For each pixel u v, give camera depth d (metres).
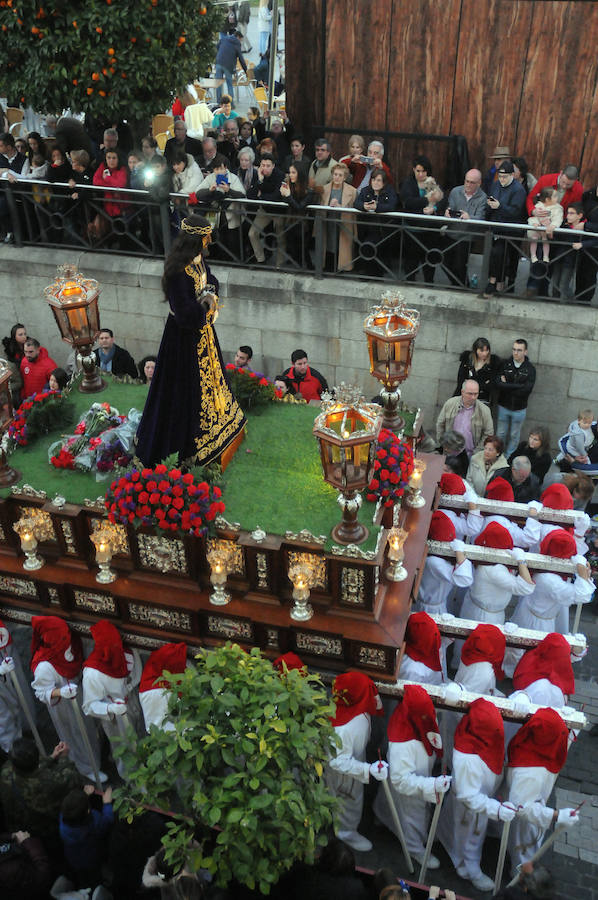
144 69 9.56
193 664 6.72
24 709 7.17
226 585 6.56
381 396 7.54
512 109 10.45
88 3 9.21
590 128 10.26
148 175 10.25
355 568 6.08
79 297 7.57
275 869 4.88
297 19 10.77
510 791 6.00
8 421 6.88
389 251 10.30
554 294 9.91
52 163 10.89
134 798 5.21
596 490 9.38
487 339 9.72
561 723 5.90
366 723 6.17
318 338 10.41
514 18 9.95
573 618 8.72
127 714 6.72
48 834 5.98
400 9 10.30
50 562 6.94
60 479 7.00
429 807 6.77
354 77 10.90
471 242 10.34
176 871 5.14
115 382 8.34
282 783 4.82
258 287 10.27
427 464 8.06
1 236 11.41
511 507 7.97
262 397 7.86
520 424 9.70
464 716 6.24
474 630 6.77
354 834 6.68
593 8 9.62
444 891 5.62
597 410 9.74
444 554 7.46
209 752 5.02
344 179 9.98
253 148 11.77
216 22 10.34
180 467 6.71
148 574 6.74
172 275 6.00
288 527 6.36
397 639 6.16
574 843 6.66
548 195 9.25
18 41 9.50
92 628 6.59
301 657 6.49
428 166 9.73
